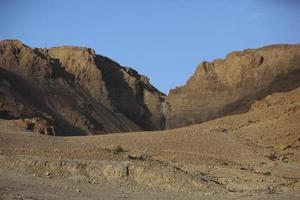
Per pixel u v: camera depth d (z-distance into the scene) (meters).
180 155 64.69
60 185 37.62
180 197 36.62
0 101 167.25
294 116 83.94
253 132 80.69
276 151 74.12
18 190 34.06
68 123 197.38
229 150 72.12
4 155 43.88
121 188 38.78
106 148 55.66
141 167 41.31
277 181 51.62
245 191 43.12
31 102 199.38
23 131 77.06
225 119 91.62
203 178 44.31
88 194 35.22
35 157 43.25
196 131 81.50
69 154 46.50
